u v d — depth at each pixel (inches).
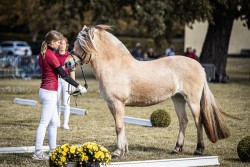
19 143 536.7
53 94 450.9
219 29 1473.9
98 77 468.4
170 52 1699.1
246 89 1220.5
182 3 1370.6
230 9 1414.9
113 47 469.4
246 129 647.8
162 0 1391.5
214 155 486.0
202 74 484.1
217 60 1473.9
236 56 2623.0
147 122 667.4
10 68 1519.4
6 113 780.6
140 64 474.9
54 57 446.3
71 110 788.0
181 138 490.6
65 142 545.3
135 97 470.3
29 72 1519.4
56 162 366.6
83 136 585.3
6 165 428.1
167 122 655.8
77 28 2144.4
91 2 1469.0
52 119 456.1
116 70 465.1
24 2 2566.4
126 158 462.6
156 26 1419.8
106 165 389.1
